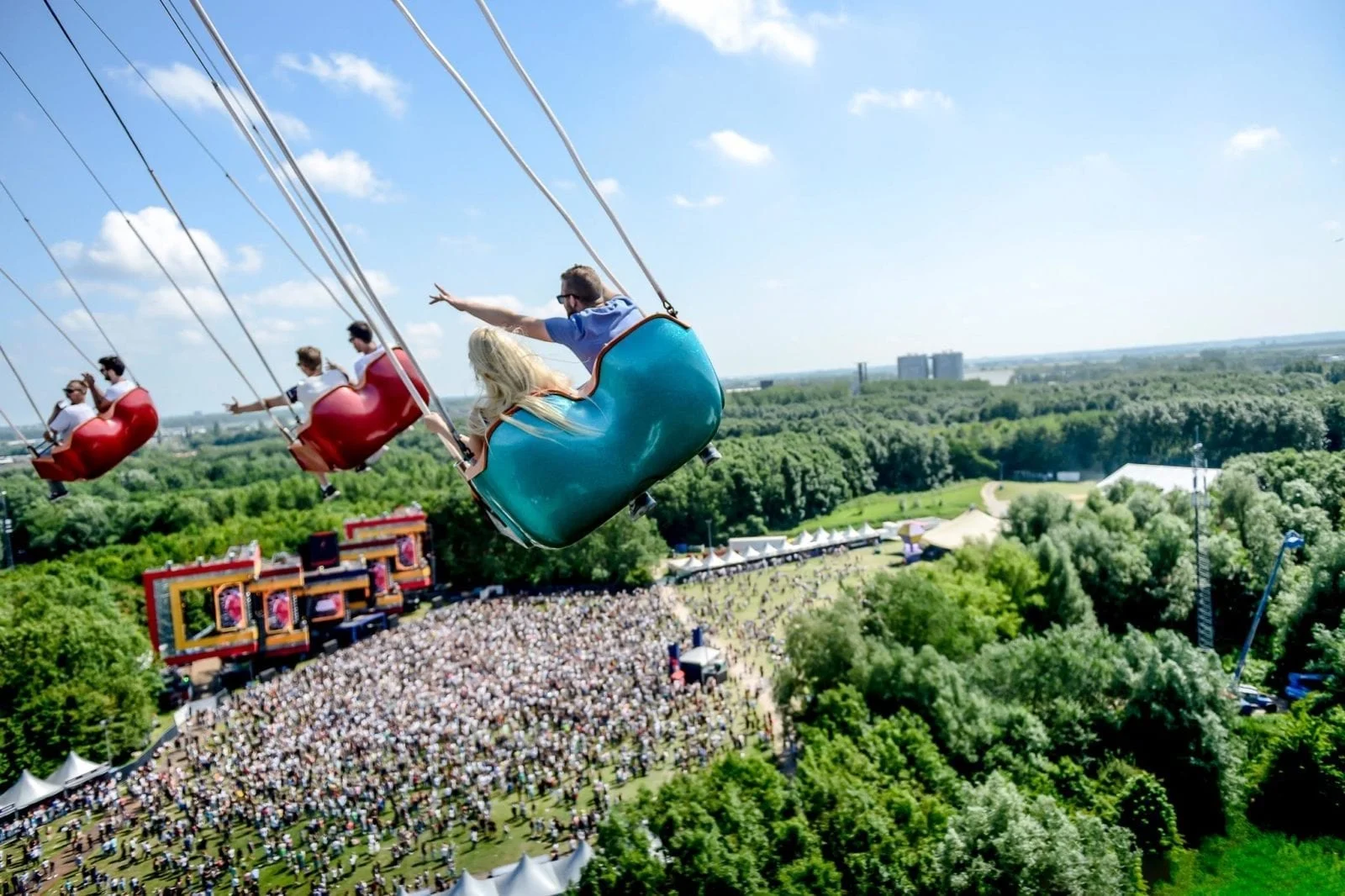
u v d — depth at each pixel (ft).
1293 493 265.75
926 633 170.91
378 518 310.86
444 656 243.40
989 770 127.75
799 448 515.09
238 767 177.27
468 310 22.50
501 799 153.79
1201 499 230.27
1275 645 185.98
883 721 131.54
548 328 22.38
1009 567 218.18
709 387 21.59
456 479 490.90
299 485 488.02
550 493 21.06
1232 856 121.29
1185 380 635.66
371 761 171.22
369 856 138.51
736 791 106.22
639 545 334.03
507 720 186.70
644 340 21.17
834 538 392.47
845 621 160.25
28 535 418.10
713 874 93.15
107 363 44.65
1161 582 221.05
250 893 130.93
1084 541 230.68
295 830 149.07
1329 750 126.82
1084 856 97.81
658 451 21.26
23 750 184.03
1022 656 146.51
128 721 199.21
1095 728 138.92
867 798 106.52
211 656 245.24
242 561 248.73
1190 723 132.16
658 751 167.94
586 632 257.96
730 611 281.54
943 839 101.76
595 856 98.99
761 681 208.54
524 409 20.93
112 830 158.10
